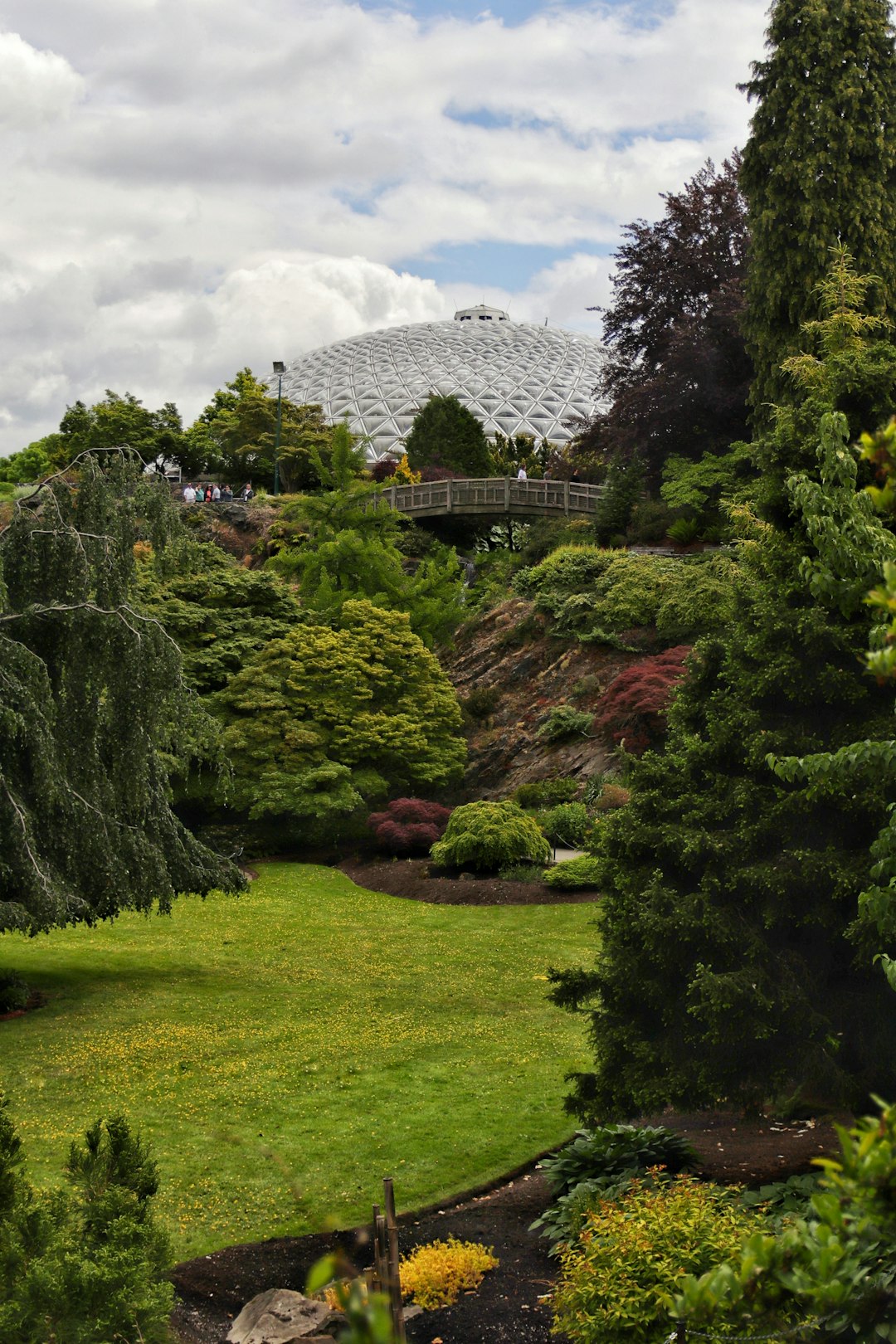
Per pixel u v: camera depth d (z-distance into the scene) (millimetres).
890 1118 2865
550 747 31688
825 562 7000
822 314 28656
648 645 32312
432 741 32469
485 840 25797
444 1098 12398
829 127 29266
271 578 34188
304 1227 9195
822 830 8719
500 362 93750
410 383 88438
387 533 40188
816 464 9680
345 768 29859
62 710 15906
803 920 8586
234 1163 10516
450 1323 7512
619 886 9680
